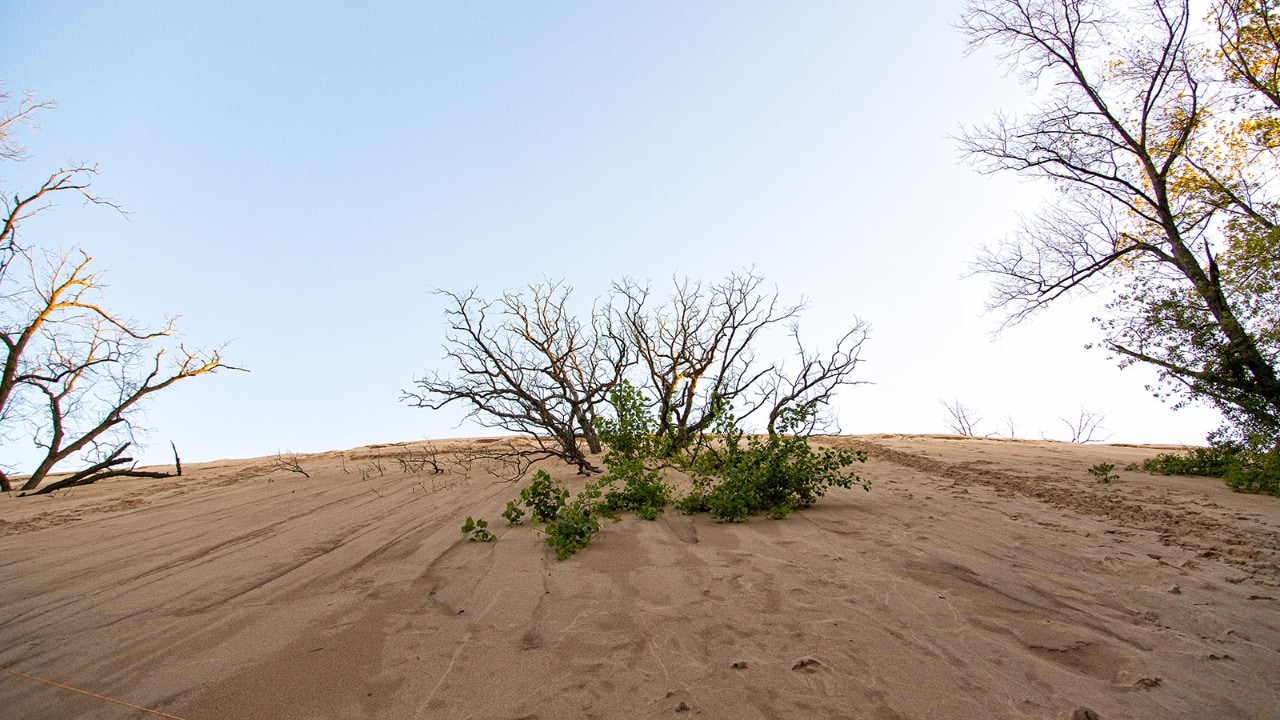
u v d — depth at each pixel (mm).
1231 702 3428
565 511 7770
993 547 6527
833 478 9094
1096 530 7281
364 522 9227
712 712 3373
